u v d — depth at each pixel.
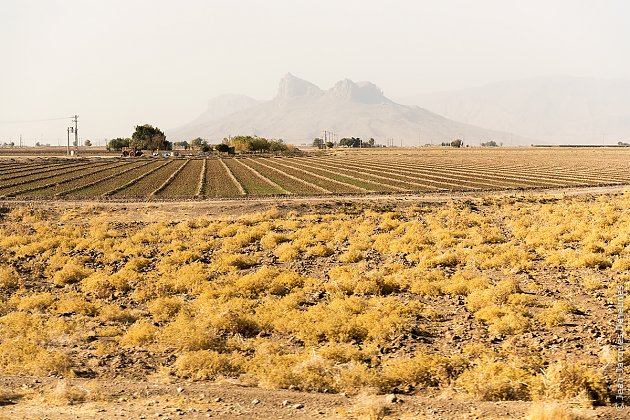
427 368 16.12
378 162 153.50
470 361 16.84
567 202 60.72
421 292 25.69
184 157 181.62
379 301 23.92
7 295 27.94
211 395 14.45
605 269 29.23
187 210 57.75
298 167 127.06
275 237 41.03
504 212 53.47
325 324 20.03
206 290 26.47
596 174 106.94
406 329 20.17
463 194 71.81
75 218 53.91
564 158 179.75
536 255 33.31
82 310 24.14
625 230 37.88
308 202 61.16
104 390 14.89
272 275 29.19
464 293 25.45
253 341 19.75
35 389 15.10
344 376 15.48
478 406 13.52
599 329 19.52
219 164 137.00
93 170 112.50
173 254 35.53
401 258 34.06
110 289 27.91
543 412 12.16
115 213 56.56
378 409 12.89
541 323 20.61
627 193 65.75
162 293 26.70
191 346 18.73
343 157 191.25
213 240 41.44
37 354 17.95
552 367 15.03
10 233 45.88
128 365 17.42
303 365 16.08
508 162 154.62
